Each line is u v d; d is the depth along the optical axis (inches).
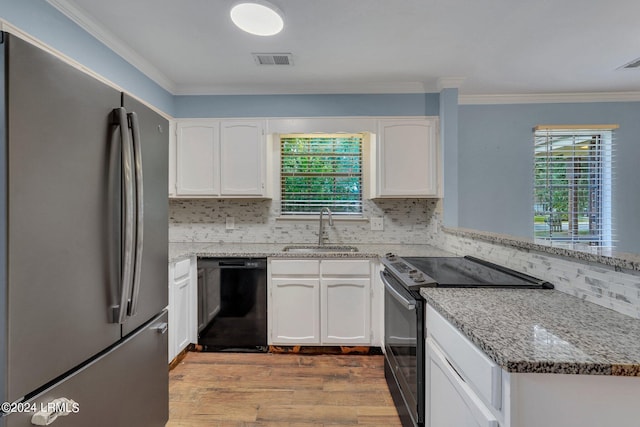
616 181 122.2
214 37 79.3
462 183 123.4
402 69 98.0
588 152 123.4
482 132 123.1
